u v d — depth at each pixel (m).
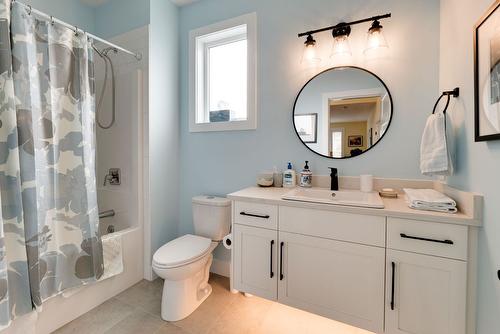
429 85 1.43
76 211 1.48
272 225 1.37
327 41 1.68
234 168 2.03
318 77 1.70
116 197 2.11
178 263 1.44
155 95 1.99
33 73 1.29
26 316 1.25
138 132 1.97
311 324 1.48
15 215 1.20
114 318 1.52
